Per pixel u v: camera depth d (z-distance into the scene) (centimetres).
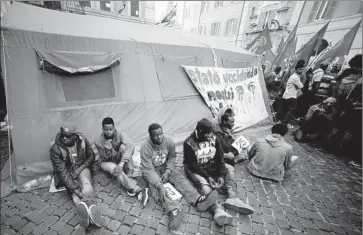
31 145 301
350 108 420
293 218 253
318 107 487
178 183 273
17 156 289
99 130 368
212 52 527
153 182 247
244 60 609
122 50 393
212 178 279
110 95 381
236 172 352
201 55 508
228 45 657
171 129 453
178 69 470
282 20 1251
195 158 269
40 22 343
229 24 1652
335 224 247
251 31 1470
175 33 580
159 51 442
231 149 374
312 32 1102
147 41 428
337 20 975
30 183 285
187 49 484
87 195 243
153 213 245
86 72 347
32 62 305
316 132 502
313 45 850
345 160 424
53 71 319
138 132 411
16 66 292
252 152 343
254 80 615
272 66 952
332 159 428
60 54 322
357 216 262
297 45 1184
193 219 238
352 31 841
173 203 228
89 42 354
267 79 868
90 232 215
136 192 262
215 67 528
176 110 462
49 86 320
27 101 301
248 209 234
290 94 591
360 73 418
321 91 629
